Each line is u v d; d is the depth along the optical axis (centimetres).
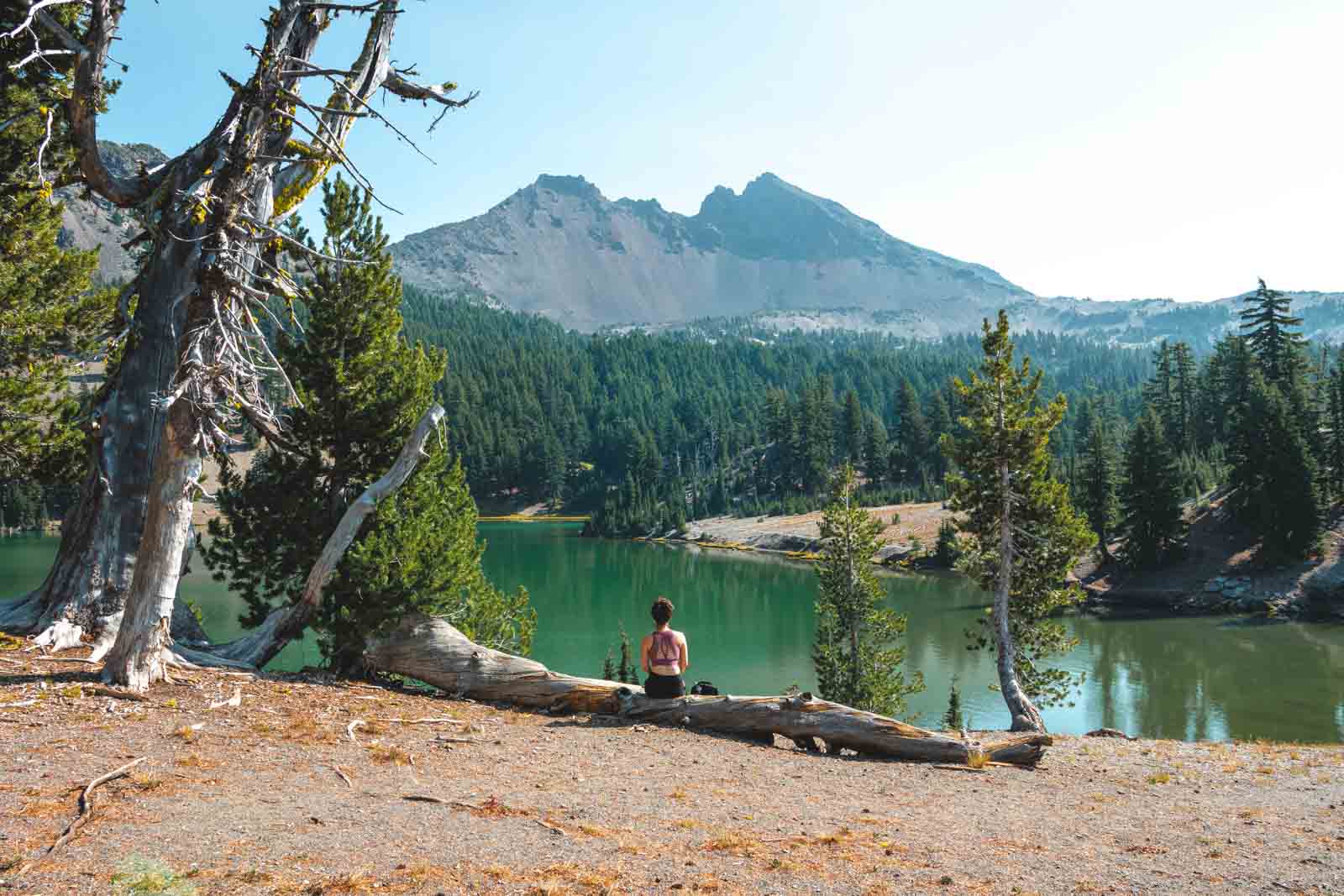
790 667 5225
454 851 548
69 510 1327
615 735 1067
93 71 1181
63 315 1781
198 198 1134
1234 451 7412
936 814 770
